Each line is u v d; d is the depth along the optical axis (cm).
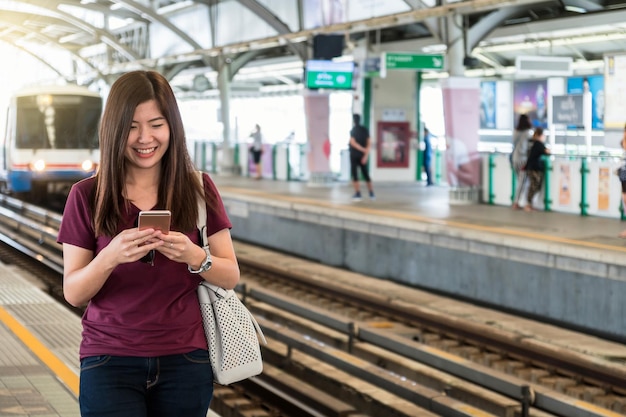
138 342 297
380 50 2400
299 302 1283
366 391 872
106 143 295
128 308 297
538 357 1002
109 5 3609
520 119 1739
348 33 2262
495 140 2691
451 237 1423
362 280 1551
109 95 298
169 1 3192
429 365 983
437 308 1283
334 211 1744
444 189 2328
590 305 1193
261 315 1337
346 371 970
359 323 1205
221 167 3073
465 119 1867
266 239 2059
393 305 1302
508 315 1237
